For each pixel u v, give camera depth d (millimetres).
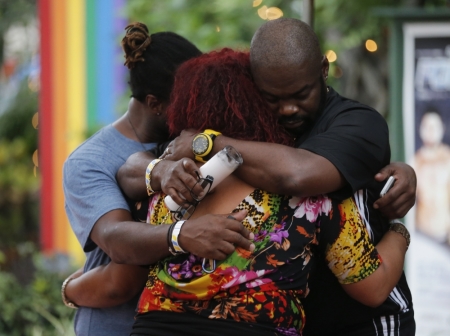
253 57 5633
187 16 16281
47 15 16797
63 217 17000
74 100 16766
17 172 27859
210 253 5199
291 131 5910
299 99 5672
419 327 10844
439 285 10766
